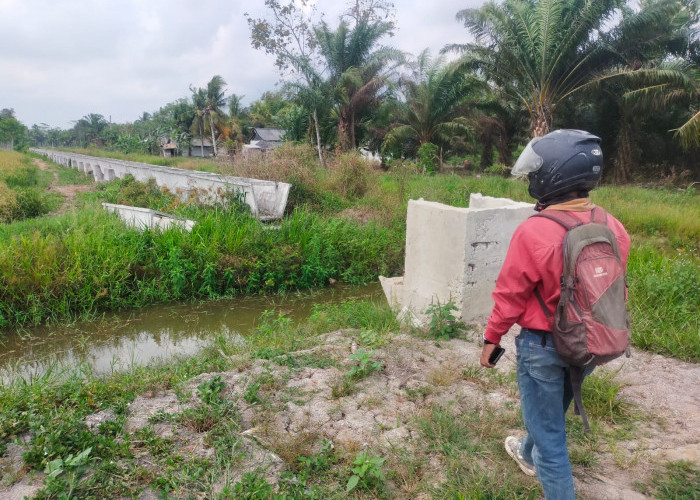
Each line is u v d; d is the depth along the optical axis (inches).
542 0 708.0
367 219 476.4
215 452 104.7
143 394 136.0
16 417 116.2
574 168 71.9
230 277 318.7
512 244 74.4
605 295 68.1
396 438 113.6
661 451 107.5
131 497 91.3
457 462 102.9
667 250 368.8
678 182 825.5
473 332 174.2
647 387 137.8
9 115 5017.2
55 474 91.7
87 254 303.6
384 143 1115.3
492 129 1163.9
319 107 1098.7
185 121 2527.1
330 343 175.2
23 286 268.4
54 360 220.7
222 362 169.6
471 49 813.2
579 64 749.9
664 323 179.6
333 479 99.1
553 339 71.2
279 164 561.3
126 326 265.7
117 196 583.5
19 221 533.0
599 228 70.2
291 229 376.5
